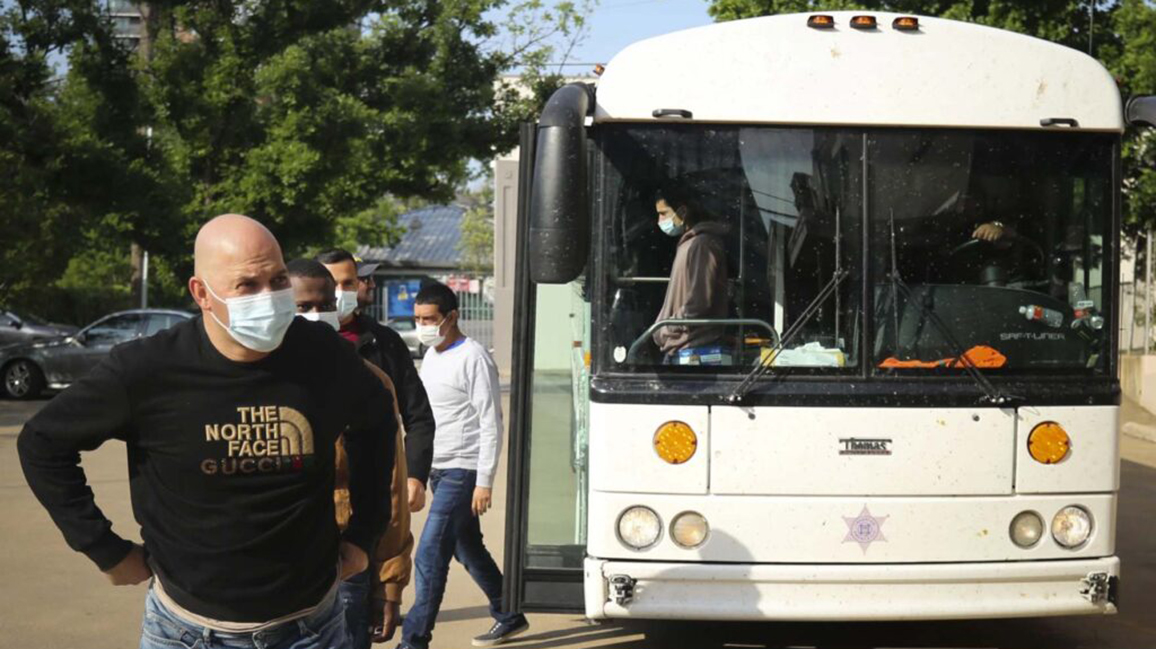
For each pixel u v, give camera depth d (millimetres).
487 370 6355
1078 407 5926
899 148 5980
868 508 5789
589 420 5941
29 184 23734
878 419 5805
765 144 5965
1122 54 17031
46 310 32938
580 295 6484
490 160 30312
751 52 5980
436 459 6391
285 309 3375
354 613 4852
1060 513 5910
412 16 28844
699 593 5797
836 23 6020
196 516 3436
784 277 5910
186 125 26281
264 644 3523
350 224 46688
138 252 30422
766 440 5781
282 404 3457
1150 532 10352
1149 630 7234
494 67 29547
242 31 26625
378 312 37188
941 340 5910
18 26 23984
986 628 7293
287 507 3480
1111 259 6078
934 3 17453
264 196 26047
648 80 5961
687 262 5895
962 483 5836
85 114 24906
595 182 5965
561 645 6902
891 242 5938
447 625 7367
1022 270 6004
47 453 3387
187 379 3404
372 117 26859
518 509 6348
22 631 7094
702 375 5852
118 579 3535
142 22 27109
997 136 6031
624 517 5824
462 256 56375
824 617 5773
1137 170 17109
